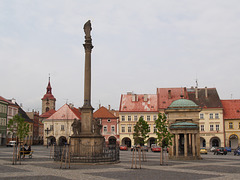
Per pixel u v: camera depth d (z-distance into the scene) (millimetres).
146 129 48156
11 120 50594
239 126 80125
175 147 39094
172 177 18781
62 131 90938
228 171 22766
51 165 25281
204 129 81500
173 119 40875
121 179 17438
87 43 32125
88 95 31500
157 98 89562
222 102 85812
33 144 110625
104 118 90812
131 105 88750
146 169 23547
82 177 18000
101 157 28750
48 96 155125
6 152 45656
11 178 17203
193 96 87188
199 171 22609
